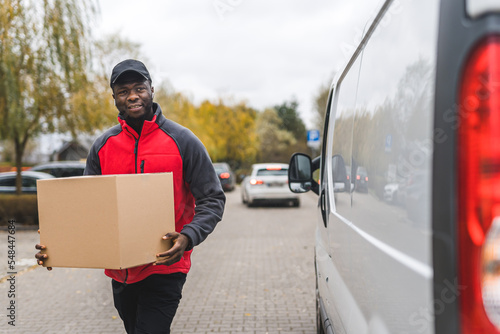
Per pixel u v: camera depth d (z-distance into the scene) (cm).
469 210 95
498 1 92
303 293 559
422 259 114
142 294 234
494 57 91
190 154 231
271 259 771
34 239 1042
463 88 97
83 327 450
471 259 95
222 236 1027
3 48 1095
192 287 594
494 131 92
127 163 232
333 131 296
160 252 209
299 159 371
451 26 102
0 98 1148
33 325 456
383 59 162
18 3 1108
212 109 3991
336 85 306
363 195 180
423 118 116
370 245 163
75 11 1158
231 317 473
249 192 1664
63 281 638
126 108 230
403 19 140
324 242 316
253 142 4219
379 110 163
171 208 216
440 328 102
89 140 1424
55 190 202
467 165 96
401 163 132
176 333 429
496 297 93
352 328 197
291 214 1456
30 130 1312
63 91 1221
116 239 187
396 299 131
